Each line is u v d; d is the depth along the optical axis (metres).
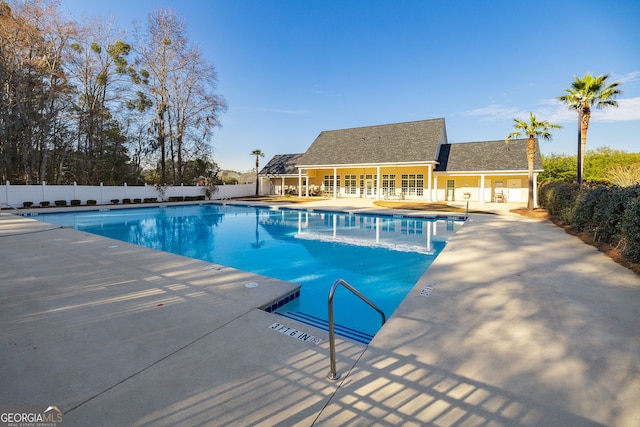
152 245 10.94
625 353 3.03
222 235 12.77
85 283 5.14
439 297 4.61
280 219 17.42
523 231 11.15
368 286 6.70
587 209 9.55
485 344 3.19
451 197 27.19
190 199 29.11
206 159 33.72
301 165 29.77
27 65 21.94
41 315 3.87
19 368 2.70
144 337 3.30
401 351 3.05
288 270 7.89
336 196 30.62
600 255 7.41
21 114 22.41
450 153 27.27
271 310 4.52
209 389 2.44
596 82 16.52
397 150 26.47
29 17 21.75
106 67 27.83
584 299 4.54
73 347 3.08
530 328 3.58
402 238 11.91
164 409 2.21
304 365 2.79
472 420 2.12
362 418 2.14
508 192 25.17
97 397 2.33
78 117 25.59
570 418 2.14
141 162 31.73
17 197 19.55
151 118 30.56
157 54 29.53
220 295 4.61
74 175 27.42
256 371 2.69
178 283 5.16
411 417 2.15
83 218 17.55
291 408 2.24
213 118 32.75
